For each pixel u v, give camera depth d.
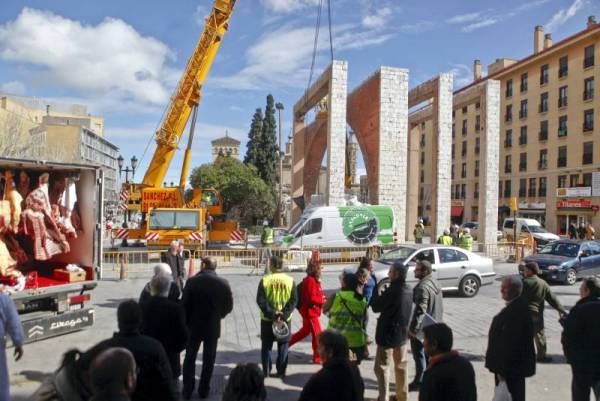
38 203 9.41
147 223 21.50
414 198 35.84
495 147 27.78
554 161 46.09
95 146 82.81
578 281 16.95
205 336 6.00
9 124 36.44
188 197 25.23
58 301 8.82
